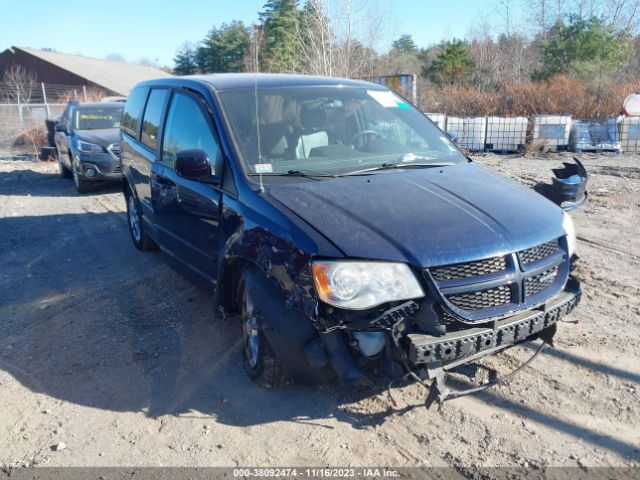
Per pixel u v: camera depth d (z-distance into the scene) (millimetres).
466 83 25859
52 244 7578
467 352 3066
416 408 3535
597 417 3400
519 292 3207
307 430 3389
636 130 13547
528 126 13938
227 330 4676
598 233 6965
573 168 4398
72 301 5504
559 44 24469
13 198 10930
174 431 3439
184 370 4105
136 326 4852
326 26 17688
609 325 4496
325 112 4527
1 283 6121
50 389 3951
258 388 3820
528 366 3916
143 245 6824
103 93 33844
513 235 3271
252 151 4066
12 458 3262
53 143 16734
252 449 3254
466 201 3561
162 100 5543
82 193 11078
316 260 3064
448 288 3057
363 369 3182
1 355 4473
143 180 5828
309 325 3164
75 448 3320
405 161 4266
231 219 3830
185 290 5582
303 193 3615
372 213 3346
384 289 3010
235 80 4781
